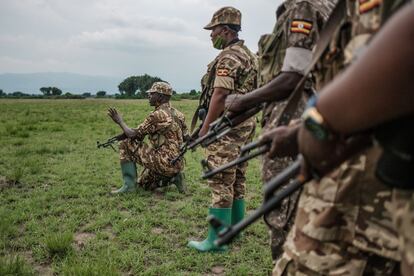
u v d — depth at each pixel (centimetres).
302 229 165
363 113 91
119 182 700
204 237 463
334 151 104
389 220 146
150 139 636
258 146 176
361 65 91
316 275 160
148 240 444
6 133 1317
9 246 430
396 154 96
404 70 85
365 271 158
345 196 153
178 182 636
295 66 224
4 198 597
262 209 125
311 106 102
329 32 160
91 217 525
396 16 88
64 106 3719
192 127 430
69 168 798
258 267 391
